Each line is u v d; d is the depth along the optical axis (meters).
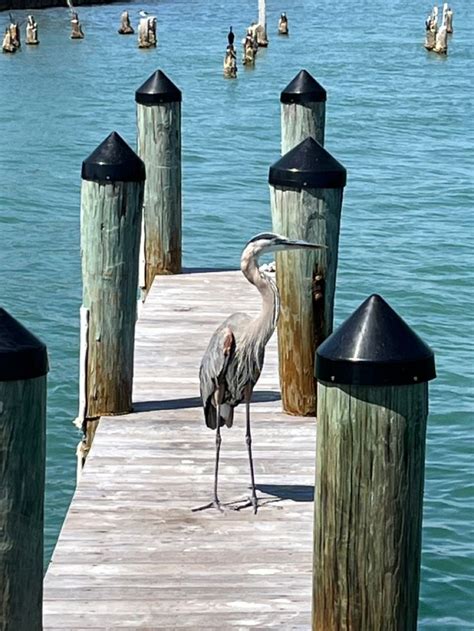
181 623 7.78
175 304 15.05
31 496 6.14
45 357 6.11
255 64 59.19
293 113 15.39
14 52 64.19
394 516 6.39
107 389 11.43
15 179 31.47
